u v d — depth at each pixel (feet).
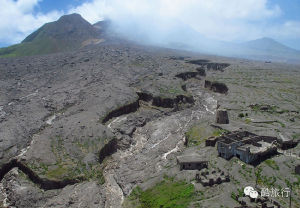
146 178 355.36
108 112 543.80
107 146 436.76
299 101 635.66
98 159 403.34
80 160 389.60
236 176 315.99
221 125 467.52
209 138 406.00
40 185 347.36
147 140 481.46
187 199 285.23
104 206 319.88
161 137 484.74
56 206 311.88
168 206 281.13
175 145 449.89
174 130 509.35
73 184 353.51
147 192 320.50
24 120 488.44
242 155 344.08
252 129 442.91
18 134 440.86
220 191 290.15
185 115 581.53
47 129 462.60
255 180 313.12
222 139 380.17
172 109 604.90
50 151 396.78
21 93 627.05
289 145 390.42
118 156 434.71
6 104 561.84
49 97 597.11
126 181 360.69
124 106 577.84
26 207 316.40
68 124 470.39
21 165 373.81
